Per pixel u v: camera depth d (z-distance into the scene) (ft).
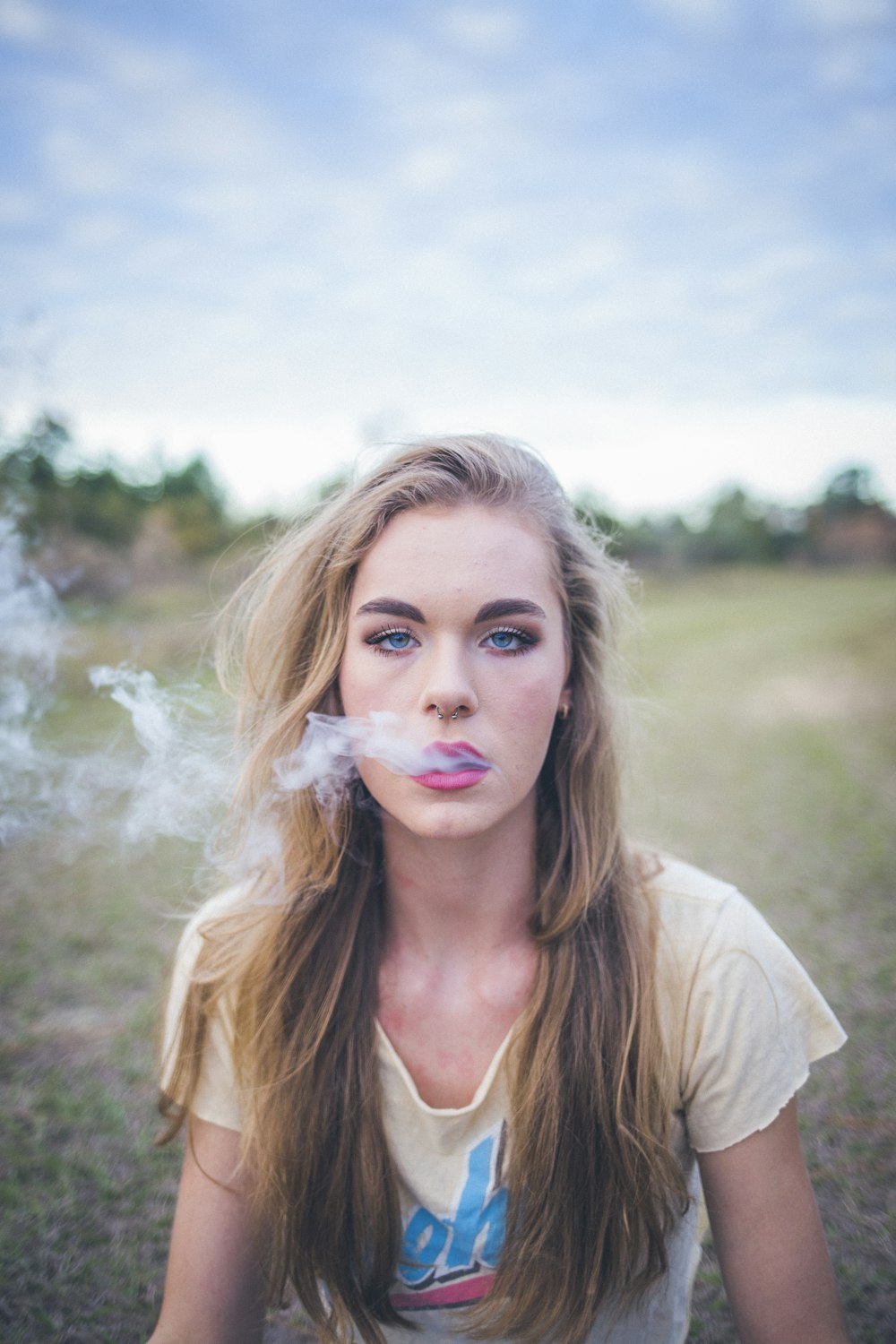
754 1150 3.82
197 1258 4.14
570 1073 3.79
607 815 4.11
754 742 17.26
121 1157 6.48
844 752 16.28
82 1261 5.57
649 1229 3.81
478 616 3.56
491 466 3.84
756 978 3.84
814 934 9.23
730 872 10.94
